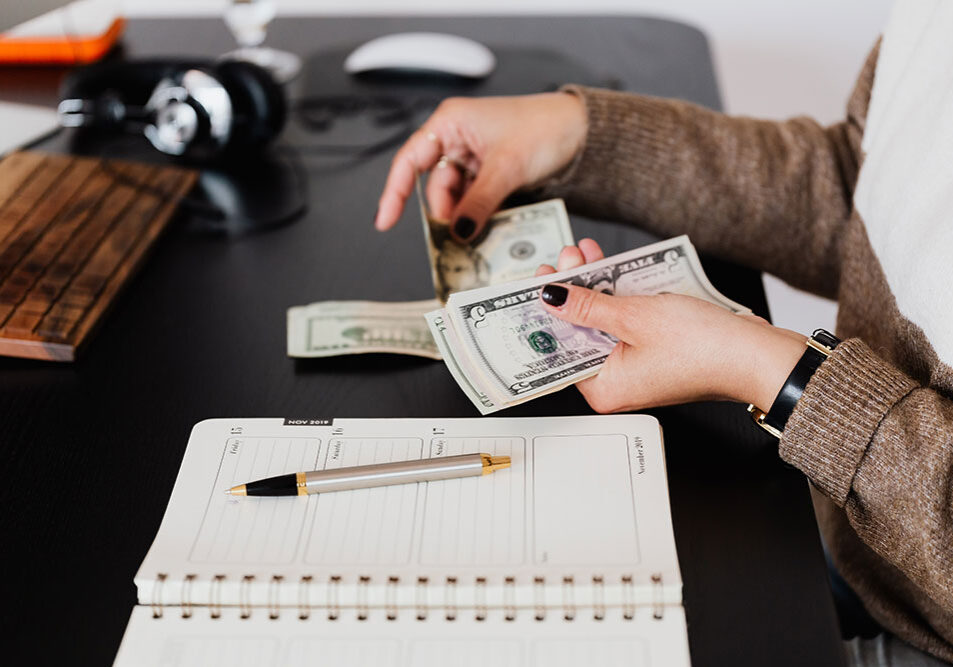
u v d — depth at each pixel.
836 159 0.92
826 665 0.52
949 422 0.59
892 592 0.77
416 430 0.66
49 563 0.58
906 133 0.75
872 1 1.57
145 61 1.04
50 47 1.19
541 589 0.54
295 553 0.56
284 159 1.04
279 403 0.70
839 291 0.88
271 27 1.34
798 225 0.92
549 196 0.94
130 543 0.59
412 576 0.54
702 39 1.29
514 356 0.68
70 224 0.89
